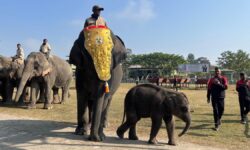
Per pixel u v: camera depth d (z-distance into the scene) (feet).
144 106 31.89
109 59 30.86
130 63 344.08
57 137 33.68
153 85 32.42
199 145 31.78
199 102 77.41
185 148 30.17
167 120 31.60
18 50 66.03
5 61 65.46
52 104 66.28
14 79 66.13
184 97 31.27
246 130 36.11
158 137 35.19
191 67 223.92
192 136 35.96
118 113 53.62
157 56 332.39
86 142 31.22
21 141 31.73
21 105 64.18
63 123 43.47
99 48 30.53
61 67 65.46
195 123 44.37
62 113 53.47
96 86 30.76
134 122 32.78
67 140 32.14
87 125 35.45
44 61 59.11
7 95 66.85
